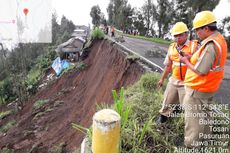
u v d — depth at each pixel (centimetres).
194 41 409
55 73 2741
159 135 398
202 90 337
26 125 1512
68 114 1427
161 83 495
